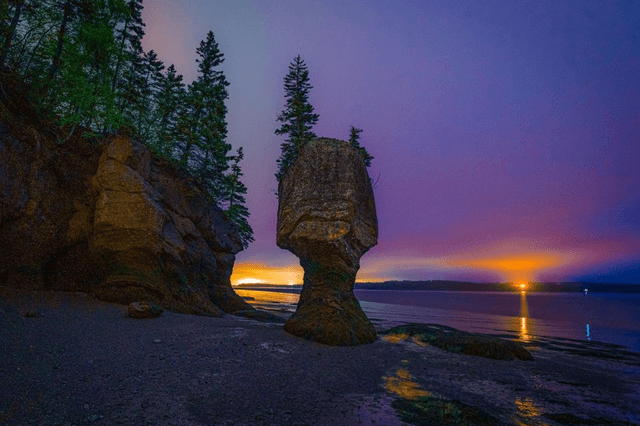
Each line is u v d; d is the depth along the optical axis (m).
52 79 19.36
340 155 16.53
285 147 29.58
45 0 19.94
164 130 29.62
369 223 17.19
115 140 19.59
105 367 7.29
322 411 6.13
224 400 6.25
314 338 12.22
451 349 13.11
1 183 14.64
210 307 20.47
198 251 23.95
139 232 17.89
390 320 32.09
